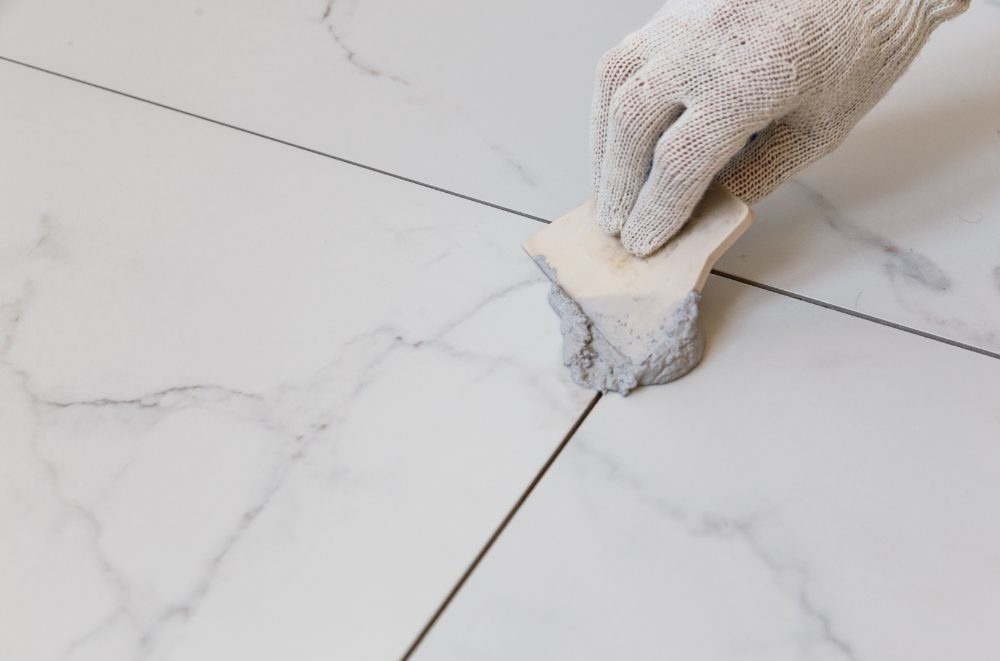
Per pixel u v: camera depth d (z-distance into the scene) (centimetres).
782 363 75
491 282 81
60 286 85
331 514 70
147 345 80
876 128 90
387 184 90
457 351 77
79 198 92
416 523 69
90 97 101
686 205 67
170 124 98
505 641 63
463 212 87
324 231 87
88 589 68
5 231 90
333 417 75
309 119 97
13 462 74
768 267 81
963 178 86
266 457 73
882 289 79
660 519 68
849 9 62
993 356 75
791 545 66
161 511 71
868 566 65
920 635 62
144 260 86
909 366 74
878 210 84
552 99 96
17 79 103
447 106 96
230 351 79
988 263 80
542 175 90
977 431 71
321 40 105
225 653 65
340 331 80
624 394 73
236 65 103
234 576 68
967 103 92
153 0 111
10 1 113
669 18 65
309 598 66
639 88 63
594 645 63
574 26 103
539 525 68
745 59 60
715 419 72
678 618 64
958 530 66
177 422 75
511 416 73
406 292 82
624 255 76
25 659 65
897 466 69
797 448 70
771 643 63
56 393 78
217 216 89
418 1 108
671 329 72
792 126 68
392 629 65
